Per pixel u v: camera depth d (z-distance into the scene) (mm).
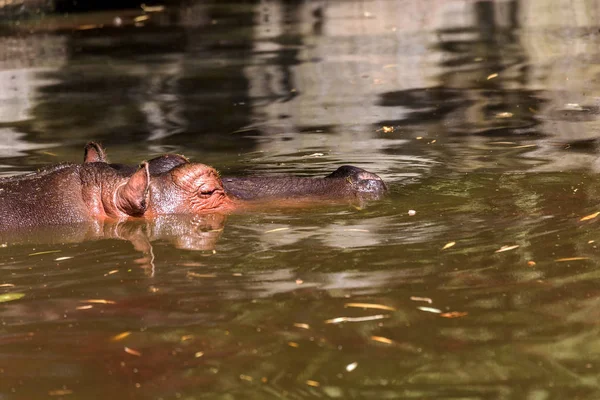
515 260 15438
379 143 25906
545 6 53156
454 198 19531
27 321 13953
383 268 15375
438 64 39094
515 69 36938
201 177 19375
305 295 14320
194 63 41781
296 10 59688
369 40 46219
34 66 42312
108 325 13609
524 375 11430
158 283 15281
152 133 28688
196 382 11609
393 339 12594
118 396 11344
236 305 14078
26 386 11742
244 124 29531
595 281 14305
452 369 11656
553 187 19953
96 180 19547
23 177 19953
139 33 52156
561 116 28078
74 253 17250
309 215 18766
